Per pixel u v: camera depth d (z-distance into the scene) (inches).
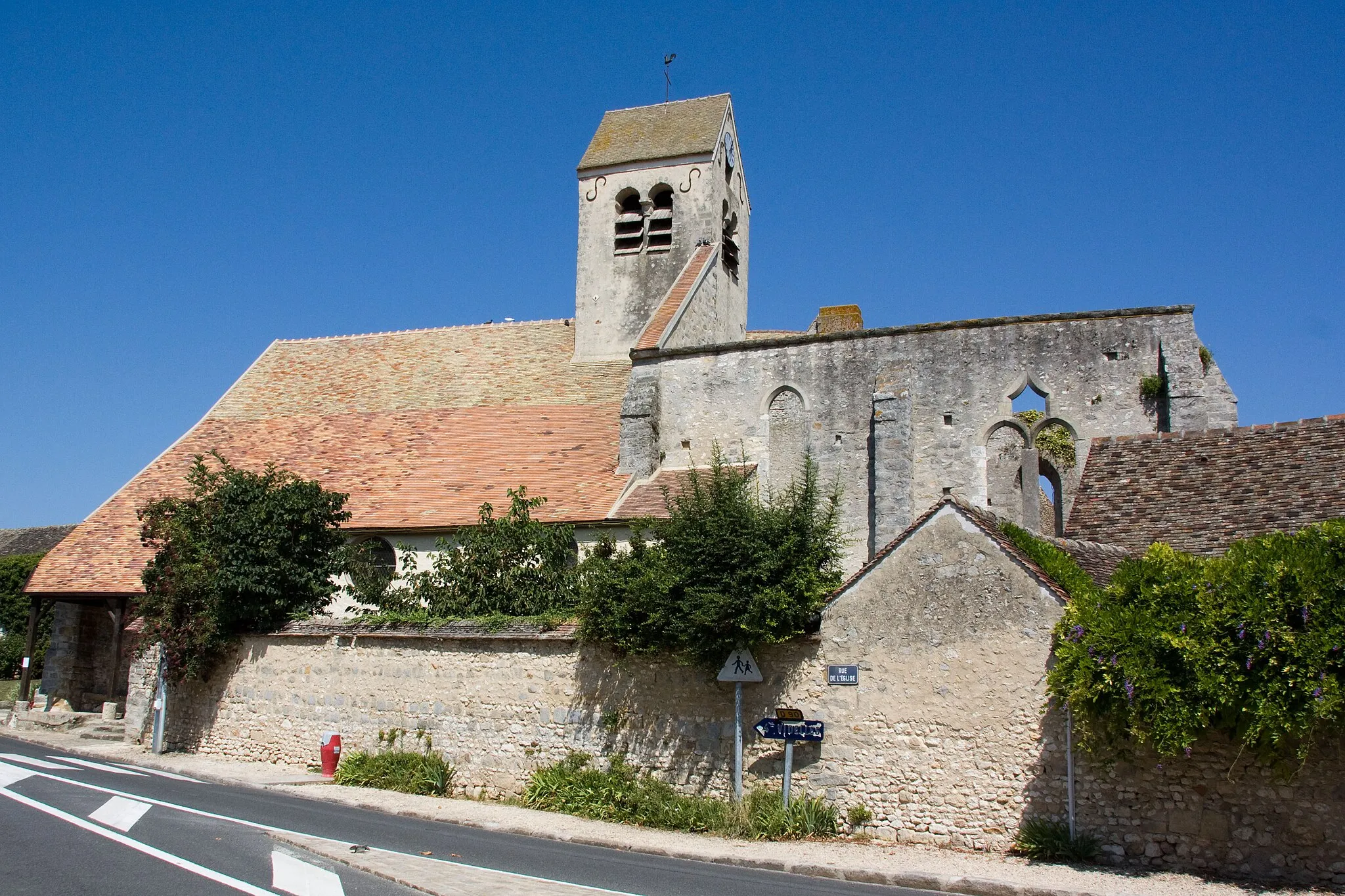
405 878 403.5
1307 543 471.5
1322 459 641.0
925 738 565.9
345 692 810.2
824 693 603.8
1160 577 494.3
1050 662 534.6
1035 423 955.3
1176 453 700.0
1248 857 472.1
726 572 630.5
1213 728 479.8
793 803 588.4
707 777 642.2
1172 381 898.7
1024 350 963.3
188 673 881.5
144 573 919.0
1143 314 934.4
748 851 539.8
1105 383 934.4
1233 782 479.8
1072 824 514.3
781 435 1041.5
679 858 534.3
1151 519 657.6
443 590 815.1
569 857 503.2
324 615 888.3
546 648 721.0
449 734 751.7
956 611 568.7
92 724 1088.2
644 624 651.5
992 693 550.0
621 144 1380.4
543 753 708.0
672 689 666.8
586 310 1341.0
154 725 919.0
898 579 590.9
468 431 1199.6
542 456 1126.4
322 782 754.8
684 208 1330.0
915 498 971.3
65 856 414.0
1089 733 502.0
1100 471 712.4
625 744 677.9
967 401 972.6
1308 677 437.4
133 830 482.9
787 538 629.3
